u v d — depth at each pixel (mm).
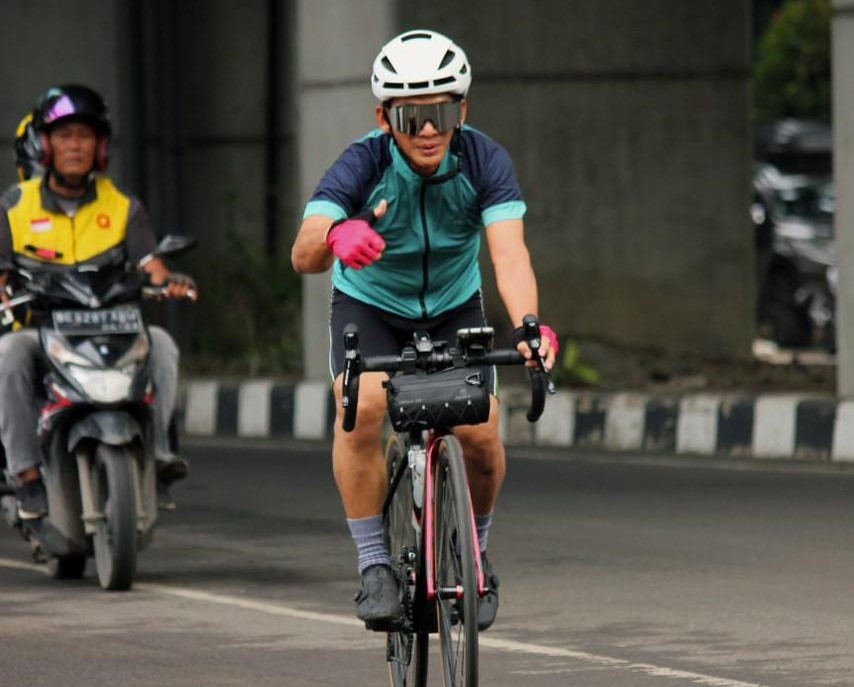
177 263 43531
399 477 14742
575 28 37406
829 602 19031
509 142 37031
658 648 17016
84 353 20234
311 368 36031
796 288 53281
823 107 86062
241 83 45281
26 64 44188
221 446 34312
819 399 30156
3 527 25656
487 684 15758
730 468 29359
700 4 38250
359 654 17047
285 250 41906
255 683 15930
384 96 14305
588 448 32344
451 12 36281
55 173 21031
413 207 14758
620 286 37875
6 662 16859
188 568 21922
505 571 21109
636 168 37906
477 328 13906
